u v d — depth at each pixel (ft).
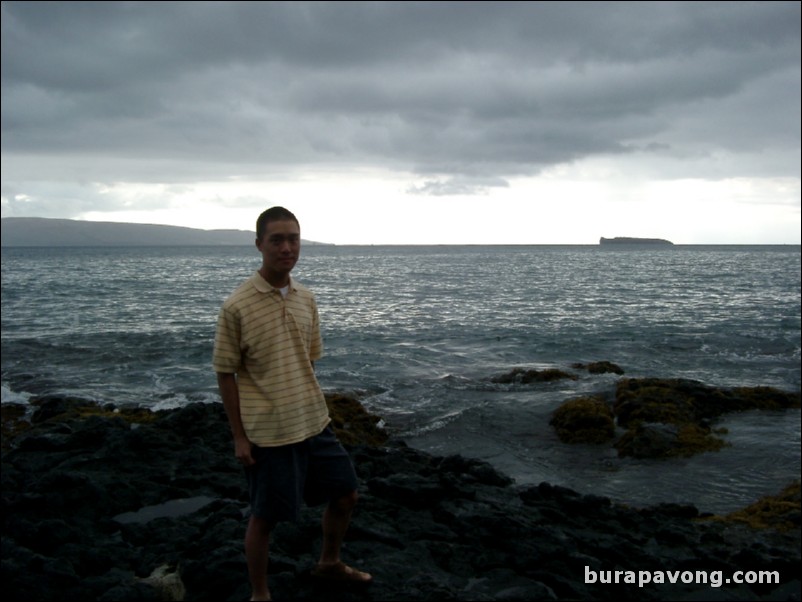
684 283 173.06
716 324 90.27
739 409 45.60
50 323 91.81
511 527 18.01
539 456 36.55
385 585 14.88
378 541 17.26
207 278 202.39
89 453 25.70
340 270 260.42
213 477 22.88
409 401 47.85
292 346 12.55
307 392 12.73
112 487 21.20
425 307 115.34
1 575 15.35
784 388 53.16
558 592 16.10
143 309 110.32
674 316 100.32
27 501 19.70
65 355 66.54
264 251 12.39
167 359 64.34
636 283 174.19
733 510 28.60
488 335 80.79
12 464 25.00
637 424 40.27
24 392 51.85
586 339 77.20
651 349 70.85
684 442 37.04
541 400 46.37
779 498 28.63
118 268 275.39
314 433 12.78
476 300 128.06
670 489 31.19
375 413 44.75
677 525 22.71
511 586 15.75
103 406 43.01
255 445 12.38
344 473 13.29
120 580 15.69
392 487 20.25
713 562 18.35
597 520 20.81
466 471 25.38
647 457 35.73
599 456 36.40
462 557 16.87
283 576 14.62
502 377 54.29
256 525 12.72
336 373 57.52
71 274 225.15
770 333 81.35
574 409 40.50
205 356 65.46
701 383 48.98
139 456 24.85
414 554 16.66
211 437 27.73
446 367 60.95
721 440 38.06
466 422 42.16
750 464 34.50
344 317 100.53
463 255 502.38
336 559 14.42
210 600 14.99
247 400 12.35
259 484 12.49
